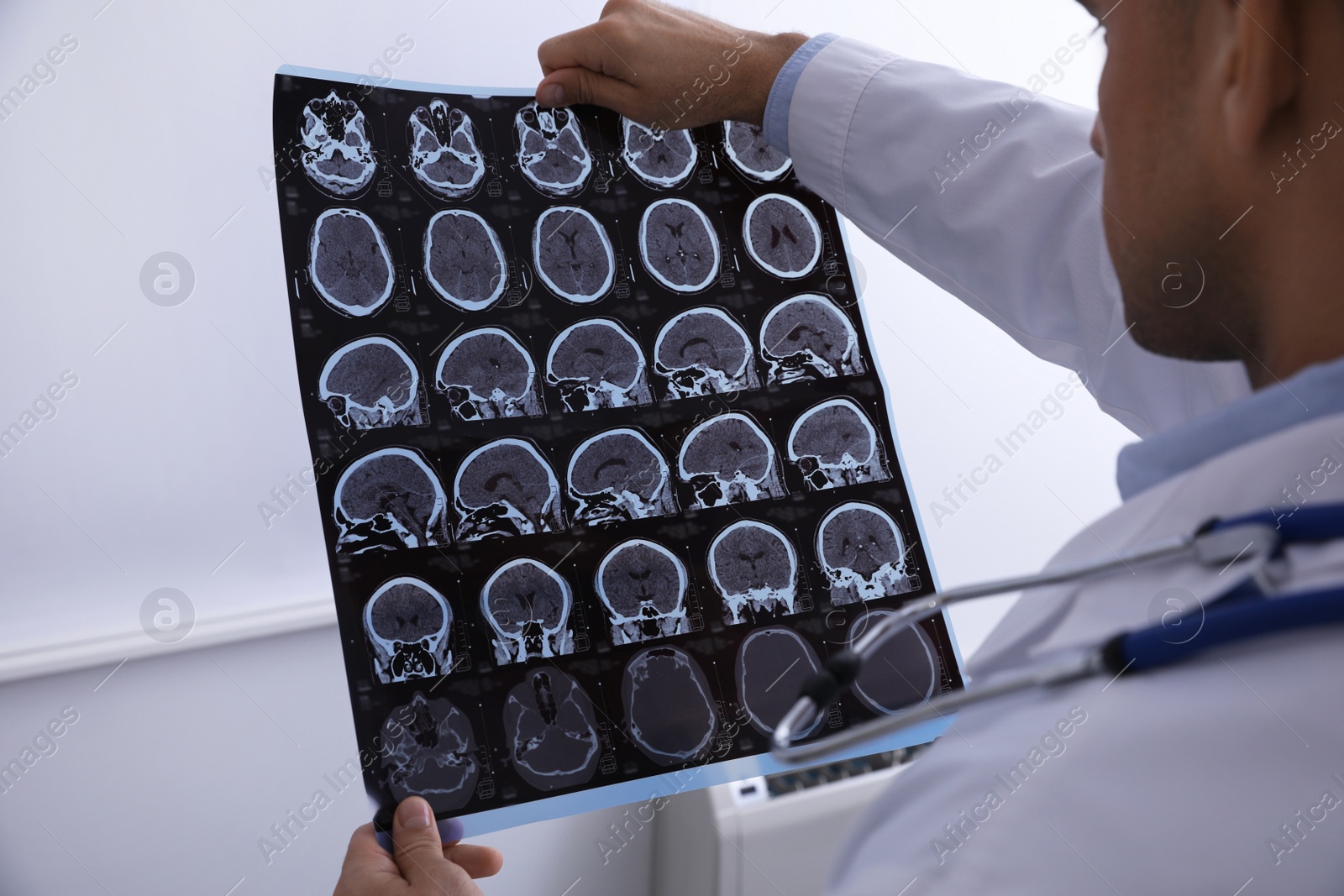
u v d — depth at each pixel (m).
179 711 1.39
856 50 1.08
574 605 0.92
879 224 1.08
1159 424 0.82
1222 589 0.44
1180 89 0.49
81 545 1.33
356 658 0.85
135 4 1.35
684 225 1.09
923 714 0.48
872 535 1.04
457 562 0.90
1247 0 0.42
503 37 1.56
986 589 0.55
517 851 1.53
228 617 1.40
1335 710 0.37
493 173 1.03
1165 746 0.40
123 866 1.35
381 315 0.94
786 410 1.05
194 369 1.40
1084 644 0.52
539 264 1.02
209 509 1.40
